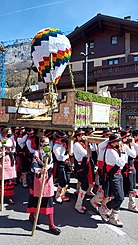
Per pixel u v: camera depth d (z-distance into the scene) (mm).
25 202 5504
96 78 21406
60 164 5512
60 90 25062
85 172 5039
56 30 8508
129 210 5234
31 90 24297
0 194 5160
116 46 22656
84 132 5848
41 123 6840
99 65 23406
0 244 3691
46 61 8359
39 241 3816
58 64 8430
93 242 3811
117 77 20203
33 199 4273
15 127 7680
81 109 6246
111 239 3920
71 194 6160
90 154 5469
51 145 6293
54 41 8242
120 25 21422
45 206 4098
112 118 7715
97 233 4121
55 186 6559
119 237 3998
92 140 5203
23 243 3744
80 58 24453
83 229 4266
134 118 16906
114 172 4363
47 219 4602
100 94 7664
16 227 4266
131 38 21891
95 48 23734
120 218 4789
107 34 23125
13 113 7816
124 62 20953
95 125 6812
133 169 5297
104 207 4691
